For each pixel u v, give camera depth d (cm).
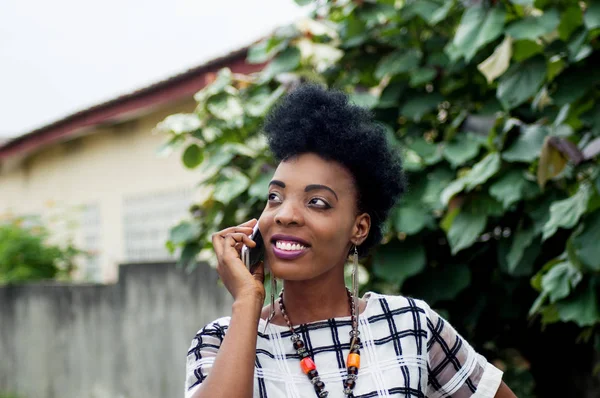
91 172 971
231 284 173
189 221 424
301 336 179
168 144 419
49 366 702
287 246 173
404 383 176
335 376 175
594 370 338
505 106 317
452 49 338
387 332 183
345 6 402
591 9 284
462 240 322
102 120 821
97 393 641
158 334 571
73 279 902
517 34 301
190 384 172
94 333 645
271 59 422
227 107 403
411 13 376
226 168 398
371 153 181
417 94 377
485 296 365
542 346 375
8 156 1045
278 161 184
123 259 894
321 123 176
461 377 192
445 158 359
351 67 409
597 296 291
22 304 741
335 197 175
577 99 303
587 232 277
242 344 162
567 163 302
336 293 184
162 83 695
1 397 761
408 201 349
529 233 324
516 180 311
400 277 346
